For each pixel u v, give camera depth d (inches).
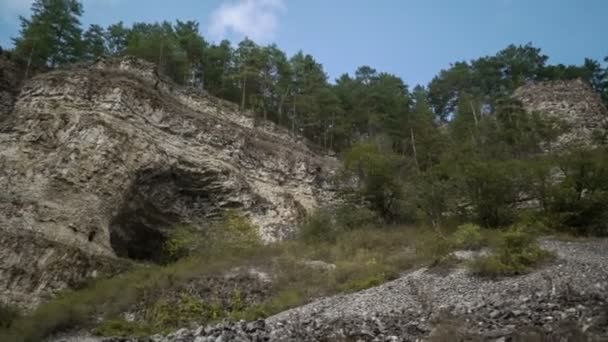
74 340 658.8
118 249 1122.7
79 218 954.1
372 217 1131.9
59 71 1254.3
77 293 818.8
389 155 1325.0
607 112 1696.6
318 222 1122.0
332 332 422.0
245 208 1259.2
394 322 436.8
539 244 735.7
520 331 345.1
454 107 2267.5
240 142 1397.6
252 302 750.5
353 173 1343.5
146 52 1704.0
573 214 878.4
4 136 1050.7
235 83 1920.5
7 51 1396.4
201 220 1227.2
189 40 1897.1
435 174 1137.4
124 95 1197.7
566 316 377.4
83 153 1044.5
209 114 1488.7
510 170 1002.1
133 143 1129.4
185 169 1211.2
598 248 714.8
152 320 719.1
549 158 1037.2
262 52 1907.0
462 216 1009.5
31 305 799.1
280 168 1469.0
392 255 850.1
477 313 432.8
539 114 1584.6
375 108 1987.0
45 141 1065.5
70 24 1638.8
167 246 1112.2
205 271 851.4
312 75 2004.2
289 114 2016.5
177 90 1472.7
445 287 577.9
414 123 1850.4
